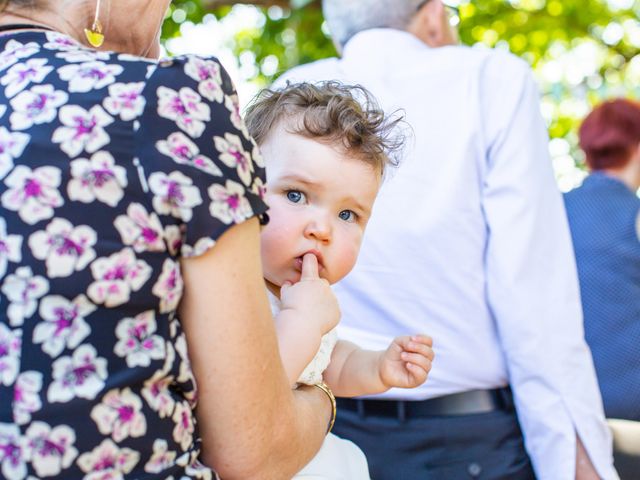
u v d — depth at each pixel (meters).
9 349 1.15
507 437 2.29
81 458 1.15
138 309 1.19
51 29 1.42
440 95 2.29
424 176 2.25
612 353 3.07
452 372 2.24
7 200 1.17
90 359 1.16
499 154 2.26
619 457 2.48
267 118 1.72
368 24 2.48
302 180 1.63
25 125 1.22
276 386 1.32
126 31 1.51
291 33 8.33
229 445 1.29
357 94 2.05
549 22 9.50
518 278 2.22
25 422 1.14
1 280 1.16
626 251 3.11
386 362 1.76
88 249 1.17
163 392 1.22
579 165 10.19
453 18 2.75
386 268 2.26
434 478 2.27
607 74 10.12
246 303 1.27
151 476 1.20
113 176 1.20
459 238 2.24
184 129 1.25
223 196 1.25
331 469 1.58
